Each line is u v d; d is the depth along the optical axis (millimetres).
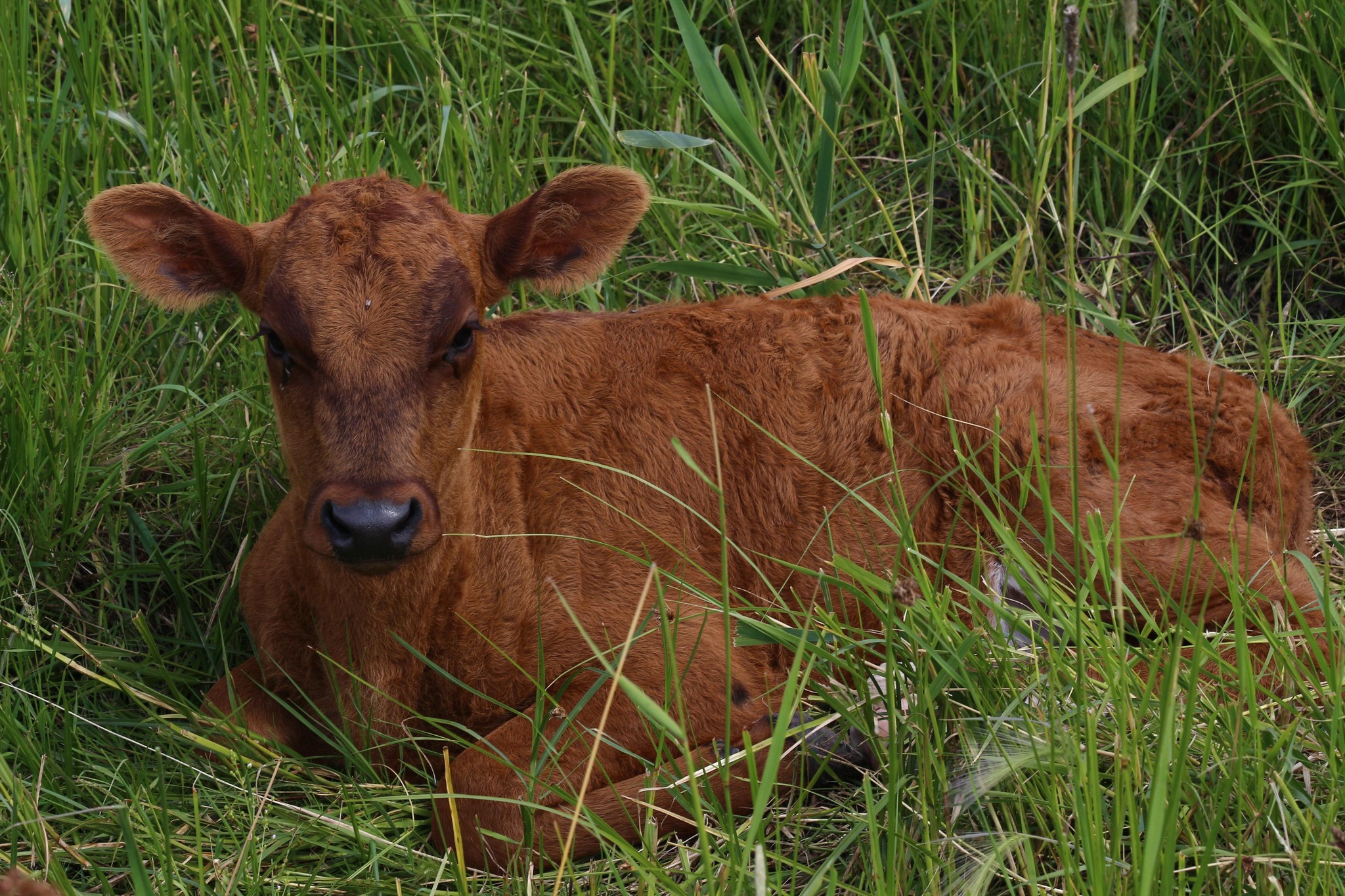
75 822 8055
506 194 12414
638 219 9273
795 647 7516
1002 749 7047
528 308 12242
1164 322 12602
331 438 7824
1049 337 10242
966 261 12789
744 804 8352
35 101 12297
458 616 8836
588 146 13766
